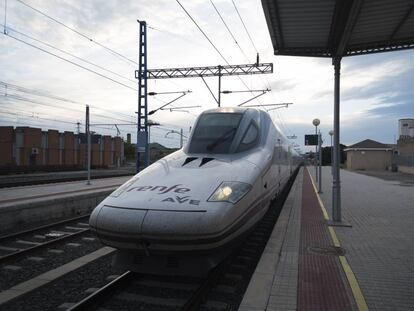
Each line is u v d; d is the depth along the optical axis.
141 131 29.11
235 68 29.08
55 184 22.36
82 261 7.98
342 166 67.88
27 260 8.30
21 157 60.19
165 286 6.41
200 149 8.07
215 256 6.13
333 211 11.12
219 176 6.76
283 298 5.40
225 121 8.66
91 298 5.62
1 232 11.75
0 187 20.67
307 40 11.05
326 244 8.55
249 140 8.52
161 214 5.74
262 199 7.88
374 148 55.81
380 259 7.41
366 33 10.56
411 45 11.45
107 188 19.19
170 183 6.50
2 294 6.15
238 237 6.71
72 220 12.84
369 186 24.53
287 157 14.25
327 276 6.38
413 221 11.50
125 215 5.87
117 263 6.30
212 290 6.32
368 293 5.68
